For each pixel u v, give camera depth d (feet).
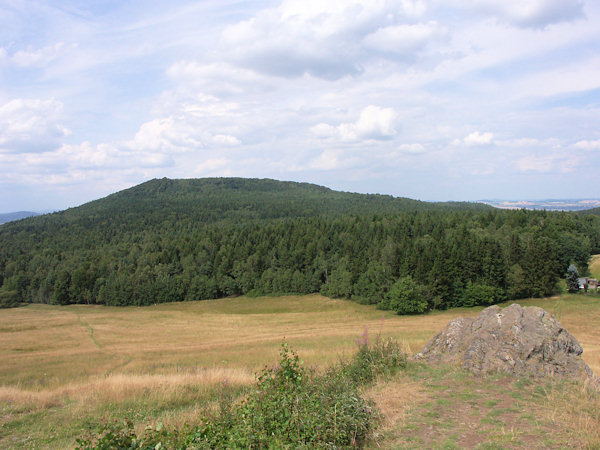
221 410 23.86
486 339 31.76
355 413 20.01
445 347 34.60
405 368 32.07
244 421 18.74
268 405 19.74
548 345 29.68
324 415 19.02
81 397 37.96
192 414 29.73
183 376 45.34
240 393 35.96
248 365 66.39
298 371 24.82
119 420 30.86
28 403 36.47
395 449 17.95
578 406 21.45
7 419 32.14
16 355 112.68
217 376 43.70
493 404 22.91
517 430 18.83
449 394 25.31
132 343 131.44
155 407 34.53
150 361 89.15
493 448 17.04
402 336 99.96
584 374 27.17
